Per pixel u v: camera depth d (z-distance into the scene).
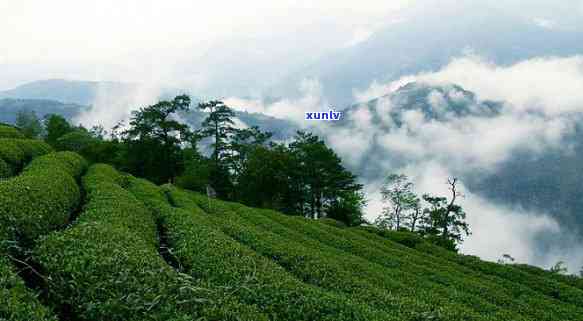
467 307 17.61
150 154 57.75
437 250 41.19
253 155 57.62
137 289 9.37
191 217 22.56
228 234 22.17
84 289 9.36
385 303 14.55
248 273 13.20
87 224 13.74
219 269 13.42
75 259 10.27
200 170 55.09
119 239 12.95
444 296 20.27
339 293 14.95
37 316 7.44
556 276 37.78
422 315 13.52
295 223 34.69
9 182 17.72
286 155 58.59
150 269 10.68
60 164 30.91
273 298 11.62
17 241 12.12
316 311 11.29
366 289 15.92
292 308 11.28
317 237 31.53
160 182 59.25
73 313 9.62
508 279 33.50
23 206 14.39
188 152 61.47
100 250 11.11
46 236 12.21
